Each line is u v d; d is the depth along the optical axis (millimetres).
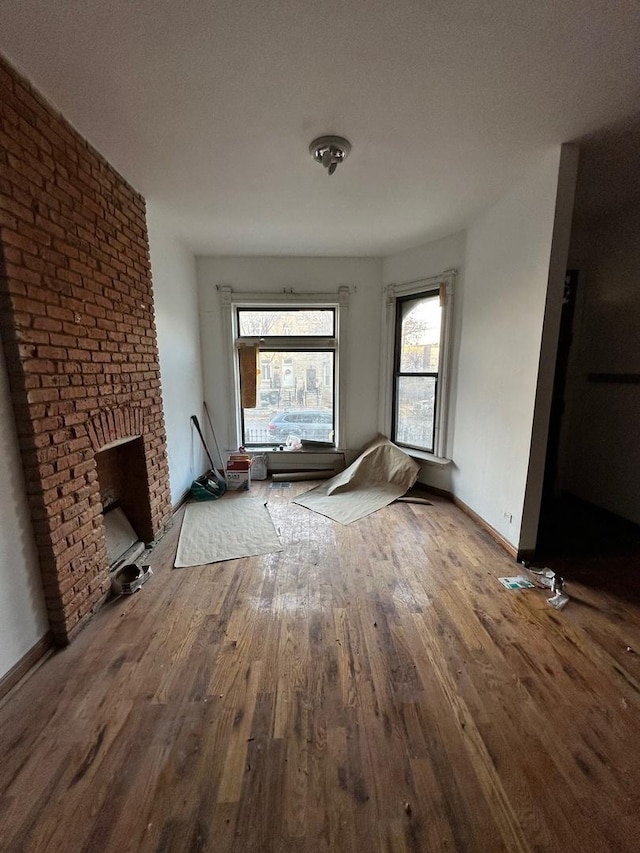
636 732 1291
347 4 1200
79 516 1802
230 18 1241
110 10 1202
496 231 2650
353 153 2051
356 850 980
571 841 994
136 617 1899
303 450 4309
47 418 1583
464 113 1729
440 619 1871
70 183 1757
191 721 1332
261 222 3006
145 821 1042
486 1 1189
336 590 2127
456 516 3182
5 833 1017
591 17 1240
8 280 1391
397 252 3768
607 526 2943
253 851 979
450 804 1078
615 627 1809
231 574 2303
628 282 2885
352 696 1431
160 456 2744
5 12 1194
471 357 3072
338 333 4094
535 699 1418
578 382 3391
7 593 1447
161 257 2957
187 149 1995
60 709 1380
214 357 4098
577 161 1996
